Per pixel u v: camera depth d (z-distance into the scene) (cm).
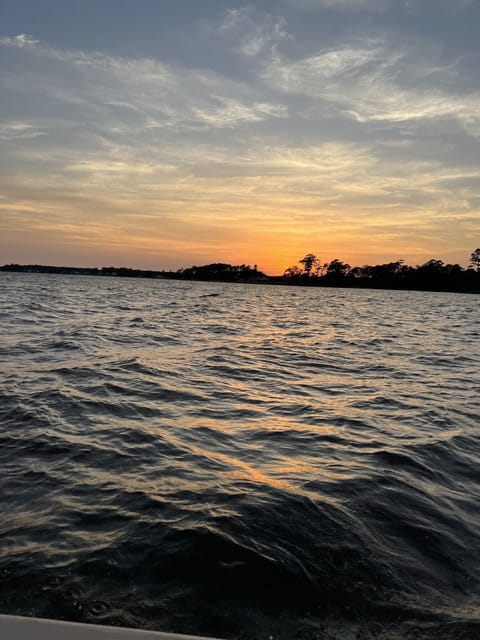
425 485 555
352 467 601
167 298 6012
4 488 503
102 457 601
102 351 1466
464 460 648
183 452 637
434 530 447
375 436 741
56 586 341
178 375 1168
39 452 609
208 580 354
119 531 419
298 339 2145
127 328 2208
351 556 394
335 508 479
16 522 432
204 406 893
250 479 550
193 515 451
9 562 368
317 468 595
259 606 329
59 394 899
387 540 424
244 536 414
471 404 971
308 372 1304
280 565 375
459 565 391
